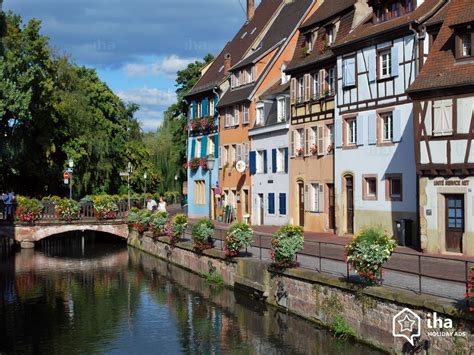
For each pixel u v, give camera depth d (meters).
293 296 18.05
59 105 47.12
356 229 28.72
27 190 48.34
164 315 19.36
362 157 28.41
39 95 41.75
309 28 34.25
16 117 36.72
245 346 15.47
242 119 42.34
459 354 11.61
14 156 41.06
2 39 36.44
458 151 21.92
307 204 33.78
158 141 71.00
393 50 26.41
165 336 16.94
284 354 14.55
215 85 46.59
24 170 45.69
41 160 45.41
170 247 30.11
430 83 22.39
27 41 41.03
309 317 17.12
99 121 54.56
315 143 33.25
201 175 49.25
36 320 19.12
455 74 21.94
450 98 22.02
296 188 35.19
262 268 19.83
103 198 39.38
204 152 48.56
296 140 35.06
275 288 19.14
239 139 42.75
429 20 24.89
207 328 17.52
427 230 23.05
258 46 46.22
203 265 25.39
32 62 41.50
